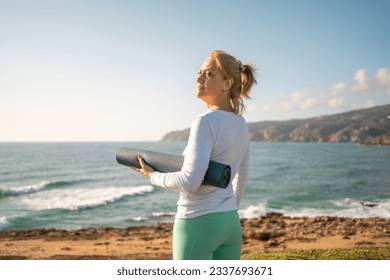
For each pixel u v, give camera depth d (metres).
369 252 6.93
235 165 2.37
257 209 27.80
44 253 12.50
